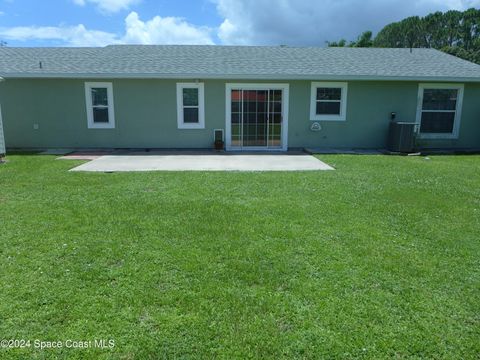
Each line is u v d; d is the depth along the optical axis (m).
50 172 8.08
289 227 4.61
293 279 3.32
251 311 2.83
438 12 44.84
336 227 4.65
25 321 2.67
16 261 3.58
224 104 12.26
